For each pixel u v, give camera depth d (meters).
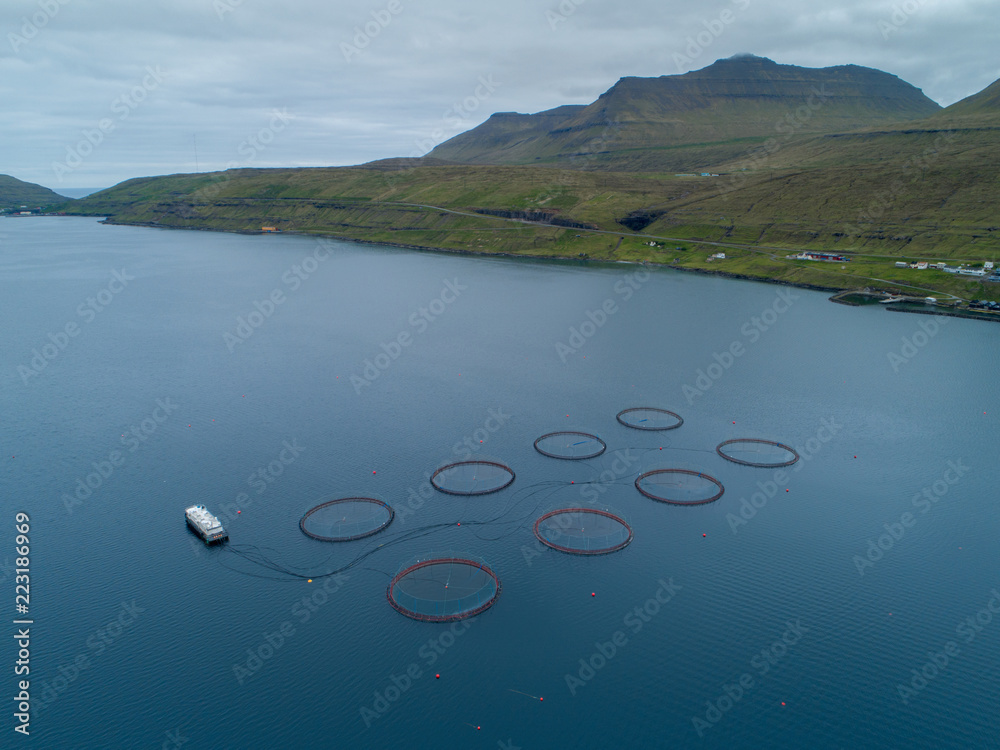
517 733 77.56
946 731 77.88
